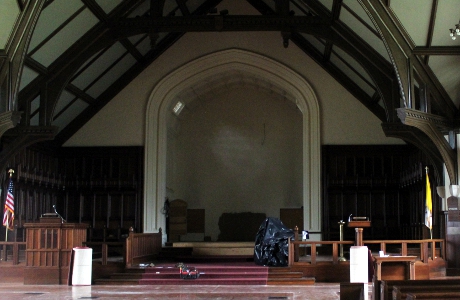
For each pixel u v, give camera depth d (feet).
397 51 49.96
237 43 74.08
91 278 50.47
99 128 74.13
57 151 73.97
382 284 27.89
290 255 52.31
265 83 78.23
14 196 62.64
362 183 72.02
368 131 72.49
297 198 81.71
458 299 25.04
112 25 59.67
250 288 46.34
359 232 50.55
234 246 65.51
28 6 48.32
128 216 73.82
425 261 52.60
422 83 52.29
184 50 74.28
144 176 73.56
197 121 84.33
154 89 73.77
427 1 46.32
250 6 73.56
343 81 72.43
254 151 83.25
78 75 65.00
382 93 57.67
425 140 57.98
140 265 54.39
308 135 72.84
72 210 74.23
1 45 49.90
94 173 74.23
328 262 52.26
